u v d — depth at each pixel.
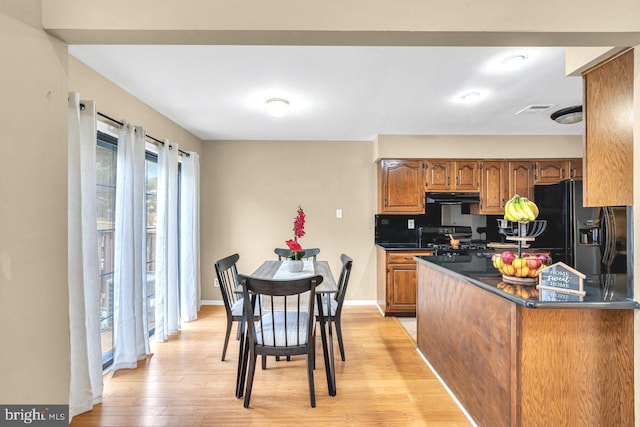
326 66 2.15
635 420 1.39
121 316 2.48
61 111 1.24
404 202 4.05
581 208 3.30
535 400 1.45
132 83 2.43
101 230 2.53
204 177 4.25
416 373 2.43
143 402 2.06
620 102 1.46
